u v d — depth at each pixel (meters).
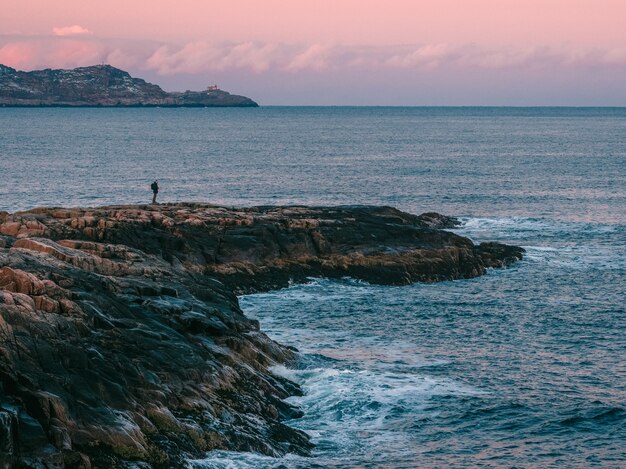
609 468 34.06
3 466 25.17
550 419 39.00
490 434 37.38
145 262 50.56
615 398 41.81
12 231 60.50
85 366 31.88
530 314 58.81
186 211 72.62
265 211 77.56
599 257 79.06
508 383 43.75
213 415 34.47
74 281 39.06
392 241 72.94
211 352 39.78
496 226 94.50
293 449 34.62
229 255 65.81
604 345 51.38
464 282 69.12
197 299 45.50
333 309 59.03
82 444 28.48
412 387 42.41
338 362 46.12
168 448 30.92
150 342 36.84
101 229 62.81
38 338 31.66
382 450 35.38
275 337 51.56
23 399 28.06
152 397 33.19
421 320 56.75
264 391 39.03
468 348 50.22
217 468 31.23
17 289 35.84
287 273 65.75
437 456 34.88
